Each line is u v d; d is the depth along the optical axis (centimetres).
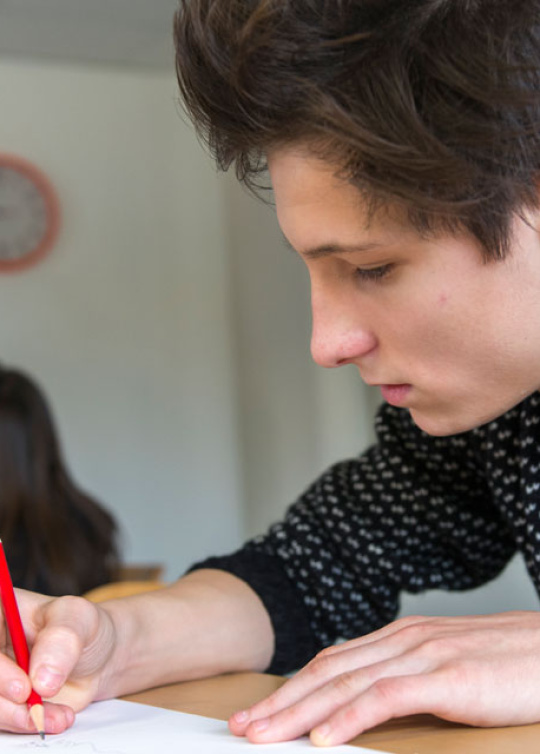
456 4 56
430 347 64
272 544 104
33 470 198
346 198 58
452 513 101
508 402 67
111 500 419
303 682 69
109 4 349
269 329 407
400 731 65
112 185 423
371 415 368
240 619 94
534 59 57
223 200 436
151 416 425
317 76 56
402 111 55
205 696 82
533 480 87
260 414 420
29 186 411
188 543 429
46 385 411
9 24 363
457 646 67
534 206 59
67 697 78
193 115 65
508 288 61
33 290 411
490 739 62
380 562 101
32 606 80
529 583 274
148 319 426
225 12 61
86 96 420
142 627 86
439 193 56
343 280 64
